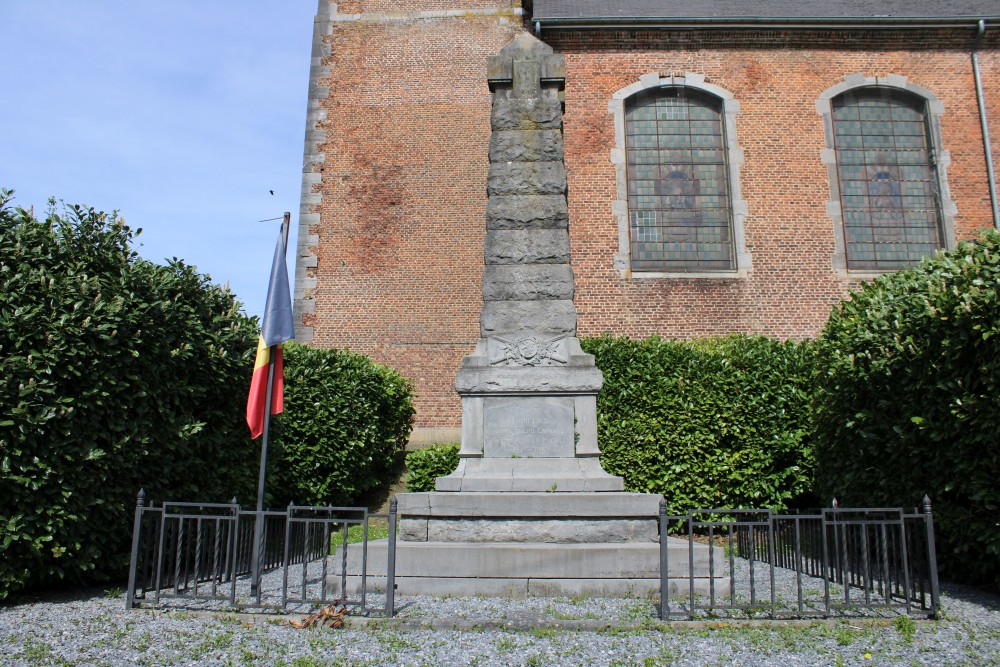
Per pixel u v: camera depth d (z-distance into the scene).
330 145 17.94
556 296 8.03
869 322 8.42
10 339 6.56
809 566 8.52
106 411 6.99
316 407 11.96
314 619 5.49
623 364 11.70
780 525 10.73
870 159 17.28
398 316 17.03
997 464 6.75
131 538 7.48
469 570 6.49
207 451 8.36
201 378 8.18
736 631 5.30
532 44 8.80
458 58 18.42
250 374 8.88
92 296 7.09
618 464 11.28
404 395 15.23
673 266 16.67
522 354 7.79
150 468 7.48
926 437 7.51
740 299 16.25
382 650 4.88
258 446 9.23
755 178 16.88
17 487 6.33
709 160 17.20
